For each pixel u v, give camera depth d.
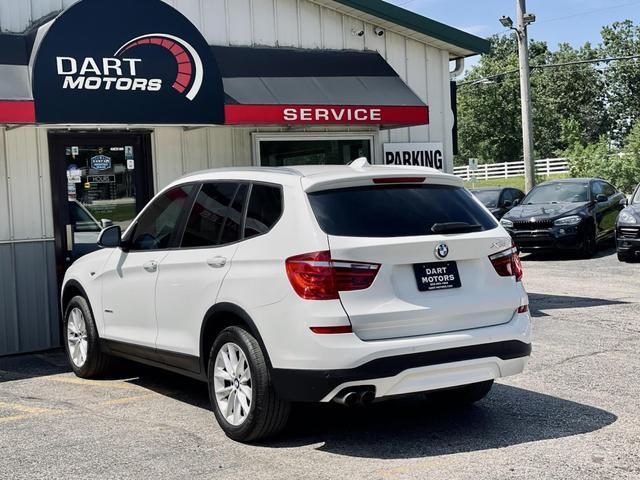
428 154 12.09
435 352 5.09
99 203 9.83
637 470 4.73
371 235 5.14
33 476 4.92
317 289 4.96
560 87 83.12
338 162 11.48
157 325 6.45
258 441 5.51
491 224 5.66
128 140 10.01
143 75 8.62
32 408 6.67
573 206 17.38
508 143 77.12
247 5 10.84
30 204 9.35
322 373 4.92
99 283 7.35
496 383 6.97
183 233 6.29
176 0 10.35
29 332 9.35
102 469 5.01
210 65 9.01
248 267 5.44
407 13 11.45
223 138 10.64
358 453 5.22
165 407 6.60
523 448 5.21
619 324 9.55
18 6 9.30
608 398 6.38
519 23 24.39
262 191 5.66
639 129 38.50
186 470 4.94
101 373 7.74
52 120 8.17
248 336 5.40
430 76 12.11
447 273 5.28
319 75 10.75
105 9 8.41
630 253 15.59
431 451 5.22
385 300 5.05
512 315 5.55
